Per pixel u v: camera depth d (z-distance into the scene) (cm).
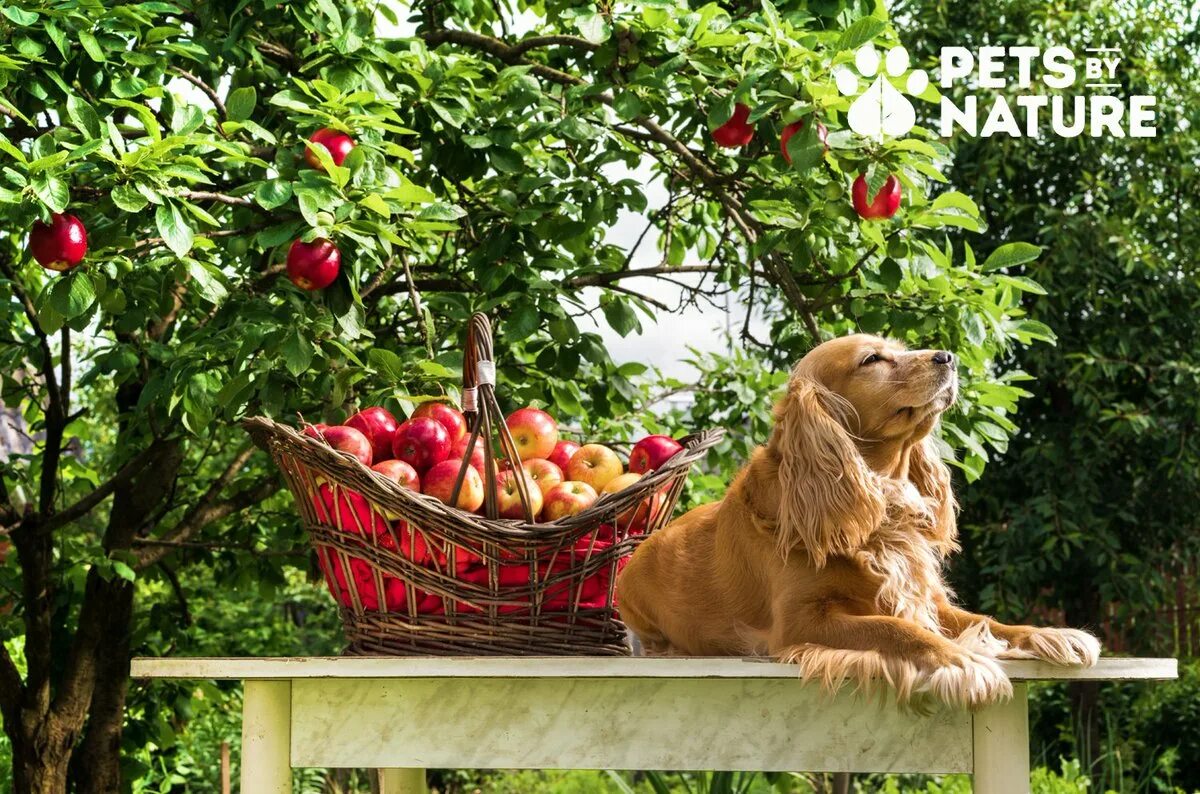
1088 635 195
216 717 662
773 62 288
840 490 210
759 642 223
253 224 292
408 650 220
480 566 218
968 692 185
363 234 260
